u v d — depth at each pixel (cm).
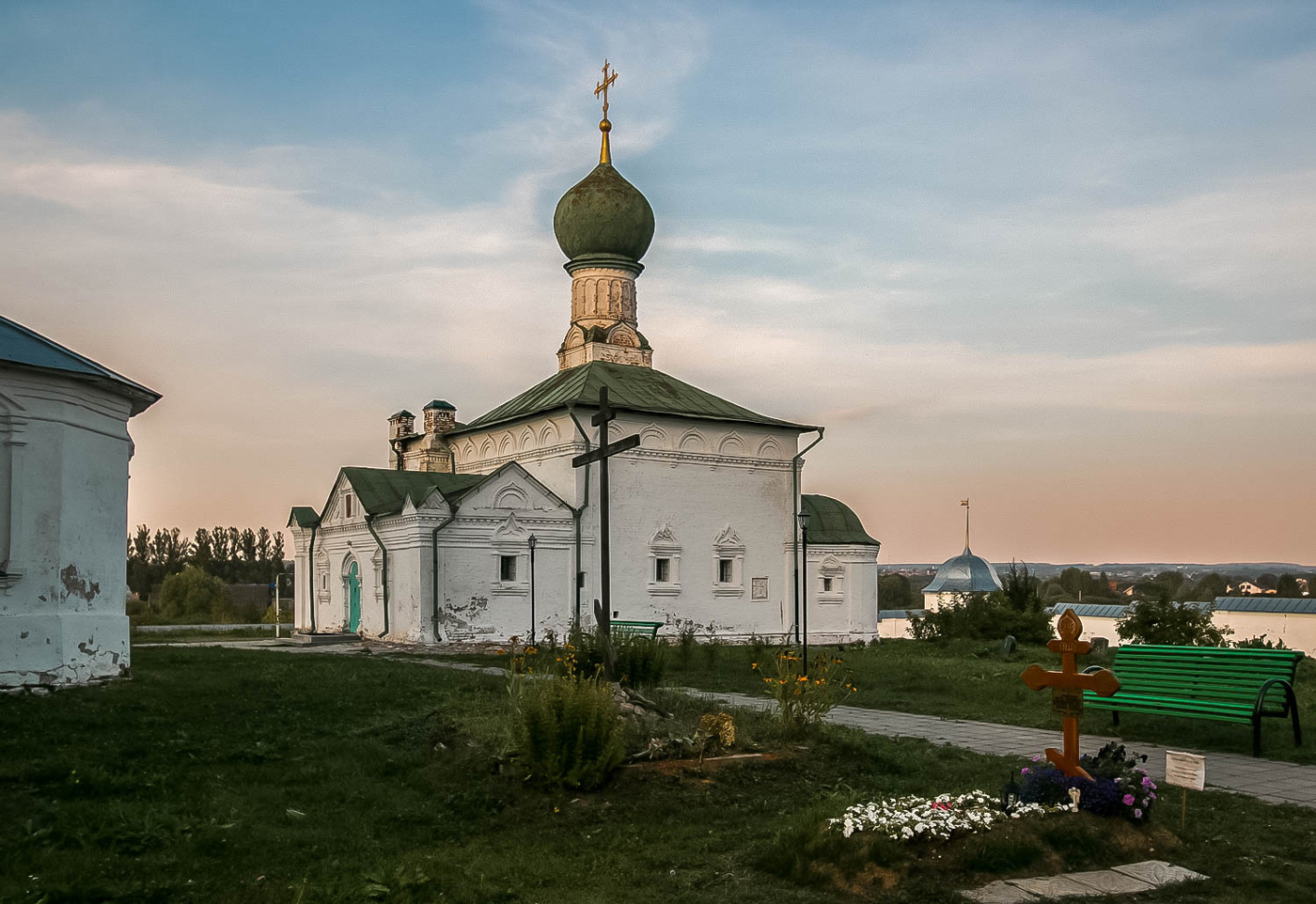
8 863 750
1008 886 738
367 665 2102
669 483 3778
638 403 3741
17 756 1023
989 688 1897
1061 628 891
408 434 4659
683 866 809
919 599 12250
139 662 1939
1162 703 1333
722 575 3919
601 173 4275
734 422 3928
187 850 803
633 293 4316
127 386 1625
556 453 3656
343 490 3584
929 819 812
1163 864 786
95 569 1580
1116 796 835
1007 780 1081
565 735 1007
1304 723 1442
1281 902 713
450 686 1730
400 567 3241
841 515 4312
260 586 7944
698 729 1138
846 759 1136
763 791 1023
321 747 1170
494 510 3300
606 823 925
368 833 882
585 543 3512
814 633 4112
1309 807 963
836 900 721
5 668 1405
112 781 961
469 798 980
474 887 748
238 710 1361
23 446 1460
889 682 2042
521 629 3325
